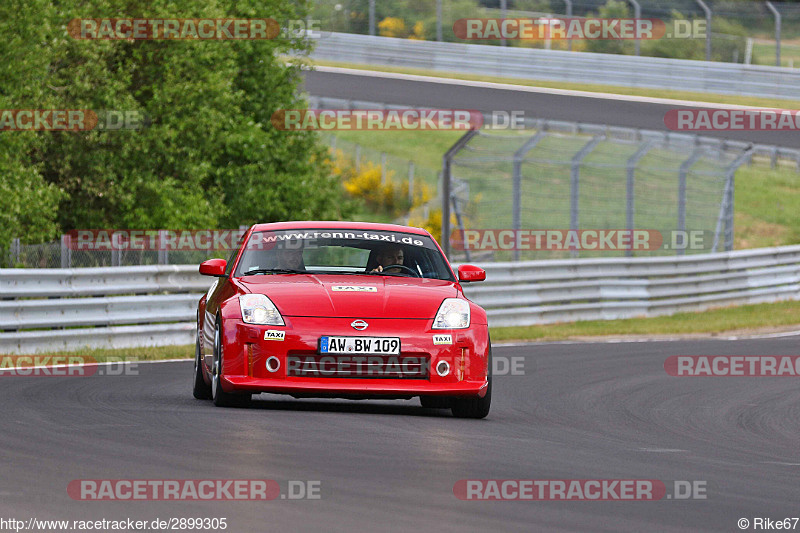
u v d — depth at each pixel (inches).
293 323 1071.0
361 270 1230.3
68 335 1865.2
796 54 5713.6
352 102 5147.6
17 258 2265.0
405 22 6382.9
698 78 5433.1
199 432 913.5
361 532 565.6
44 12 2669.8
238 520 586.9
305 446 854.5
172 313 2076.8
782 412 1321.4
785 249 3634.4
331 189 3809.1
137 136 3029.0
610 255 4365.2
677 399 1421.0
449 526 586.2
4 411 1051.9
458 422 1083.3
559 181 5251.0
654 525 616.4
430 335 1080.8
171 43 3154.5
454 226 4411.9
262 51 3582.7
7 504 614.2
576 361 1910.7
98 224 3085.6
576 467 821.9
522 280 2807.6
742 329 2787.9
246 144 3344.0
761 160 6289.4
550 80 5807.1
